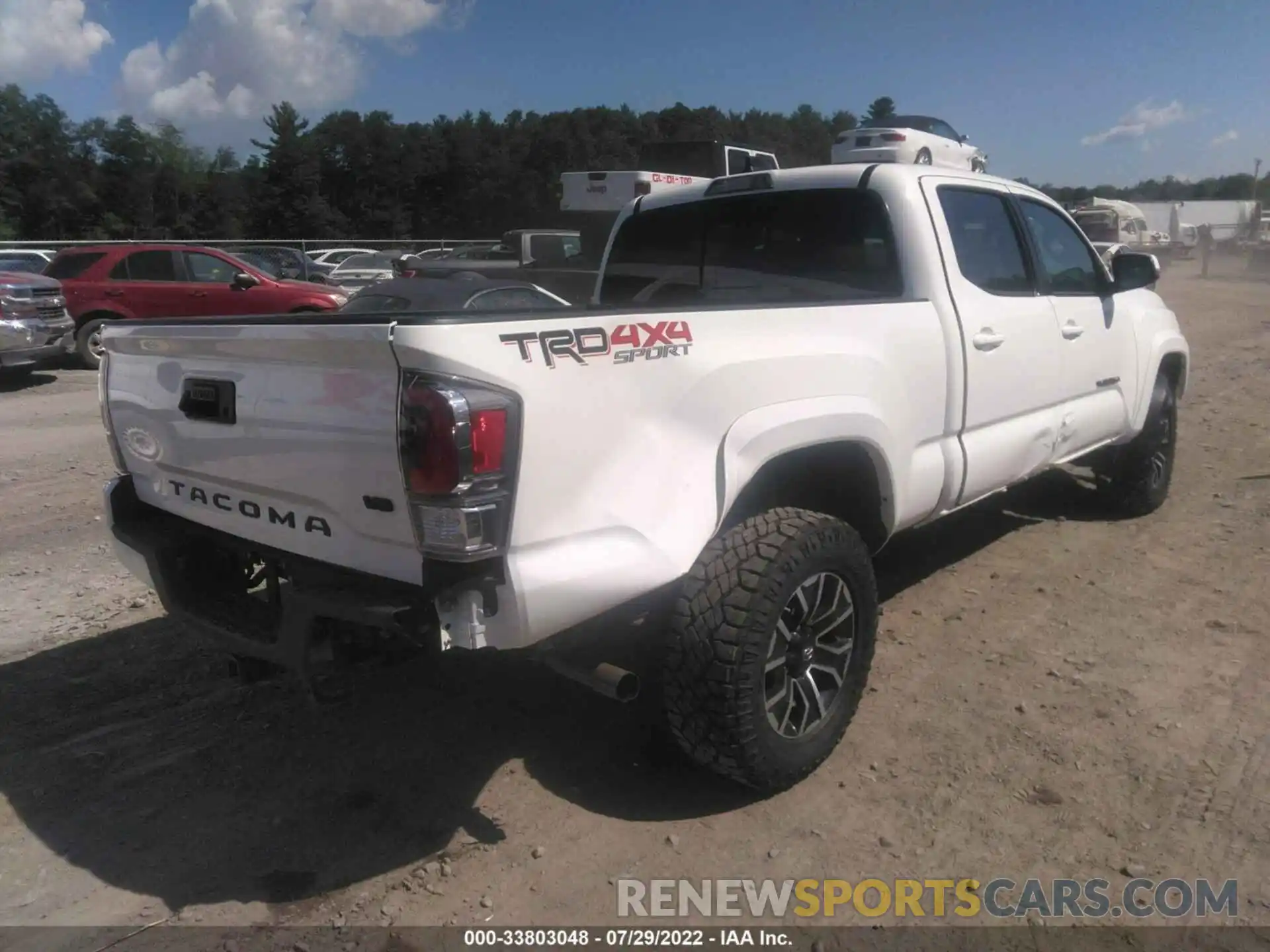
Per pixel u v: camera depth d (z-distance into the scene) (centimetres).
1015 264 443
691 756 297
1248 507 600
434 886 278
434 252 2752
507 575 244
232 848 296
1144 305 562
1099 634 423
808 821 302
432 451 232
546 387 245
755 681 286
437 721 368
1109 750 334
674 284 472
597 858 288
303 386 263
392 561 258
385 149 9019
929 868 280
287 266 2064
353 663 274
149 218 7950
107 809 316
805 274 424
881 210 396
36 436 901
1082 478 667
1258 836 288
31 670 412
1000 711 361
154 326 307
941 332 382
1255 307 2067
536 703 380
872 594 326
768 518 303
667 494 274
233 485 296
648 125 9544
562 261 1595
